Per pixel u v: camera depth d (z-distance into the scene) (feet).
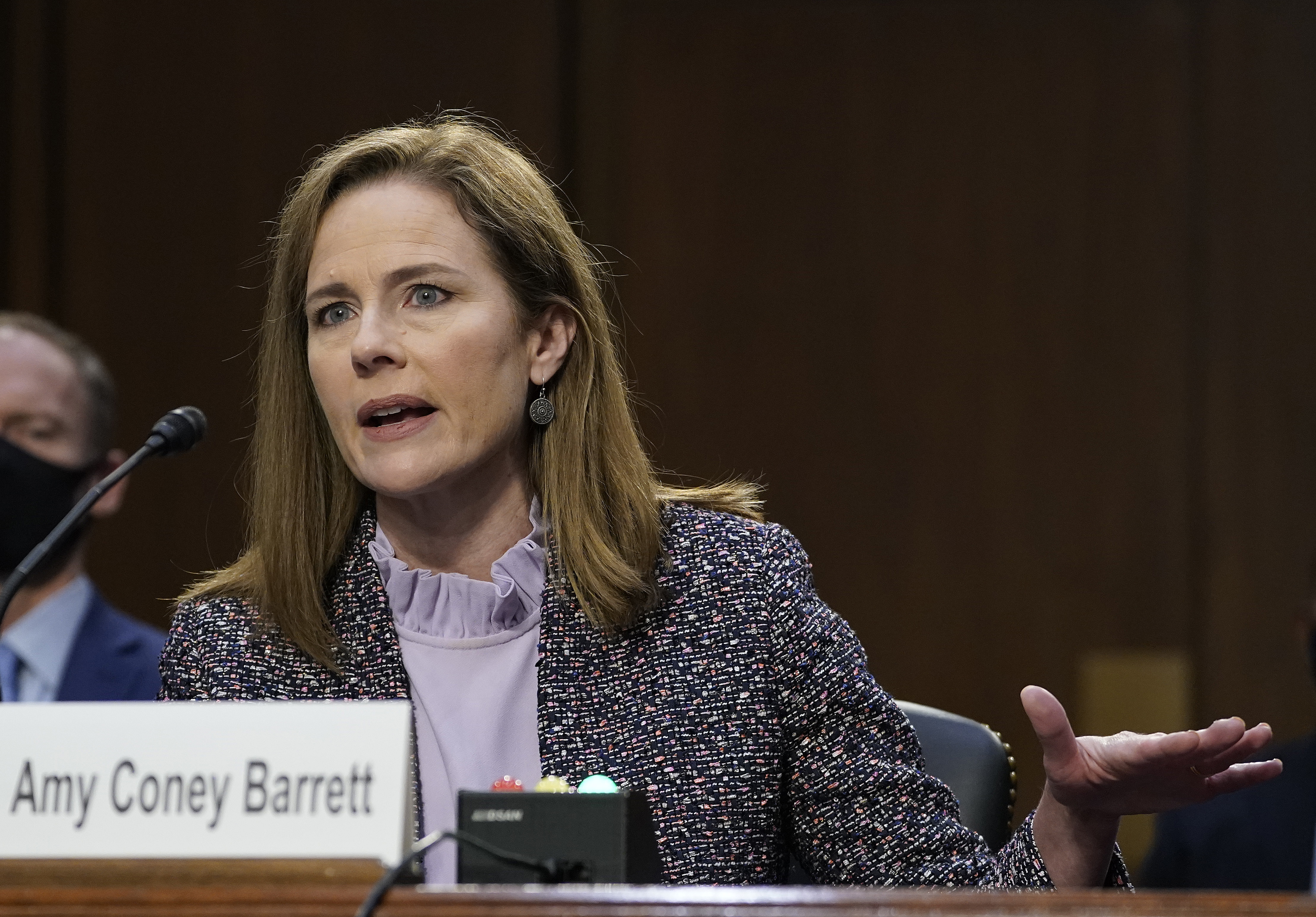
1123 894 13.97
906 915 13.76
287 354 26.13
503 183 25.36
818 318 63.87
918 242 63.82
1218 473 62.23
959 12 64.28
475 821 17.69
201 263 64.08
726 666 24.79
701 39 65.10
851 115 64.44
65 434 42.42
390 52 64.54
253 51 64.69
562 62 64.85
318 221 25.43
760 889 14.25
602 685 24.88
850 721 24.89
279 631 25.62
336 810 15.64
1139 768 20.11
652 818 21.25
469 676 25.20
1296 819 44.16
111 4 64.80
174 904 14.47
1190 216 63.10
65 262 64.13
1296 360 62.44
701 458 63.57
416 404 24.12
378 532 26.14
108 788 15.98
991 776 27.99
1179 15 63.67
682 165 64.69
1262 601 61.77
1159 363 62.85
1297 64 63.10
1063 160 63.62
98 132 64.54
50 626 42.14
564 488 25.70
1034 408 63.00
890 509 63.05
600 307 26.63
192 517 62.69
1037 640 62.23
